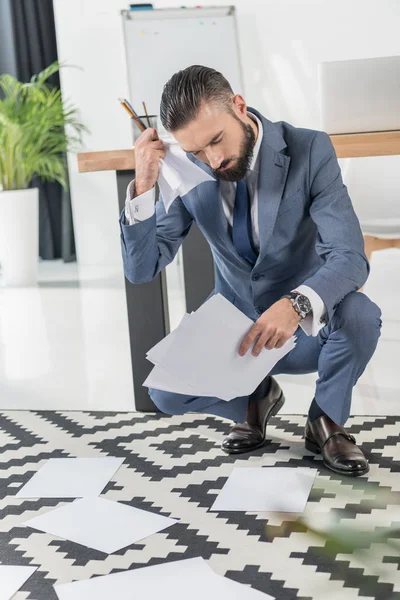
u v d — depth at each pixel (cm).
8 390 288
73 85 504
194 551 164
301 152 190
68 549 169
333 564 155
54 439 235
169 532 173
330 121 263
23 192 476
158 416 248
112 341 346
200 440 225
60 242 567
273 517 176
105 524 179
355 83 258
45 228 561
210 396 189
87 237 527
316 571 153
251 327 178
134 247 198
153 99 485
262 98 490
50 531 177
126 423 244
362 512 175
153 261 202
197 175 192
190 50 482
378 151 236
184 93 168
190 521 177
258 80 488
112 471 208
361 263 184
